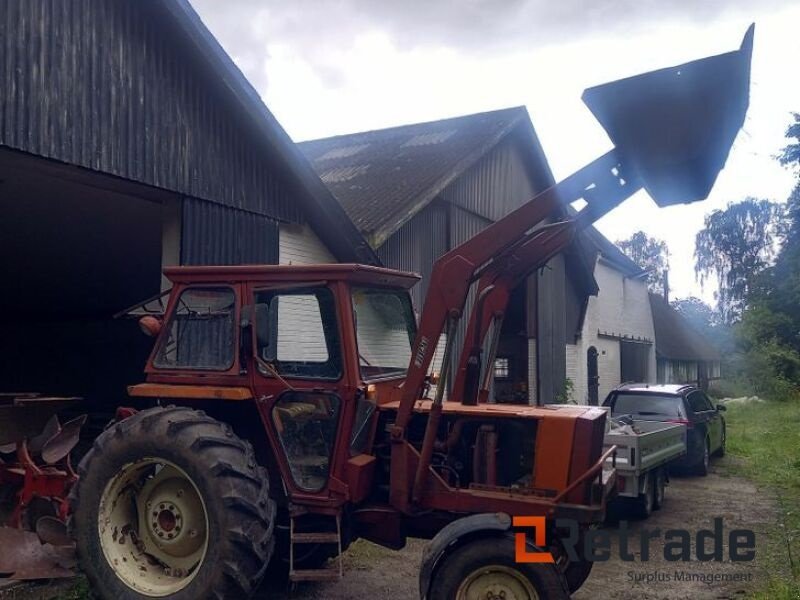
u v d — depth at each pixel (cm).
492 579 474
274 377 543
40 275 1452
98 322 1441
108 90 739
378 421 555
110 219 1114
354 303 557
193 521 528
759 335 3700
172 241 835
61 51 696
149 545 538
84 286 1477
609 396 1285
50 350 1500
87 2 724
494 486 517
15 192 960
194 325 575
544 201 530
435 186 1272
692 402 1300
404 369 612
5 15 649
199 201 845
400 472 527
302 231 1012
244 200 901
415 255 1288
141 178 769
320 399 539
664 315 3888
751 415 2534
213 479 499
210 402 582
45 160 686
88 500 530
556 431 509
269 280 556
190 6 797
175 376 572
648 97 495
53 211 1065
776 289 3709
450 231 1408
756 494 1120
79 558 529
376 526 543
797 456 1431
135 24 771
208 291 574
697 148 487
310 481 538
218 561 490
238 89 855
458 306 526
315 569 562
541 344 1845
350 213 1174
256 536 498
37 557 596
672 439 1051
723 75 478
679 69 487
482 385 605
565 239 571
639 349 2970
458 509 512
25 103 660
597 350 2416
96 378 1416
